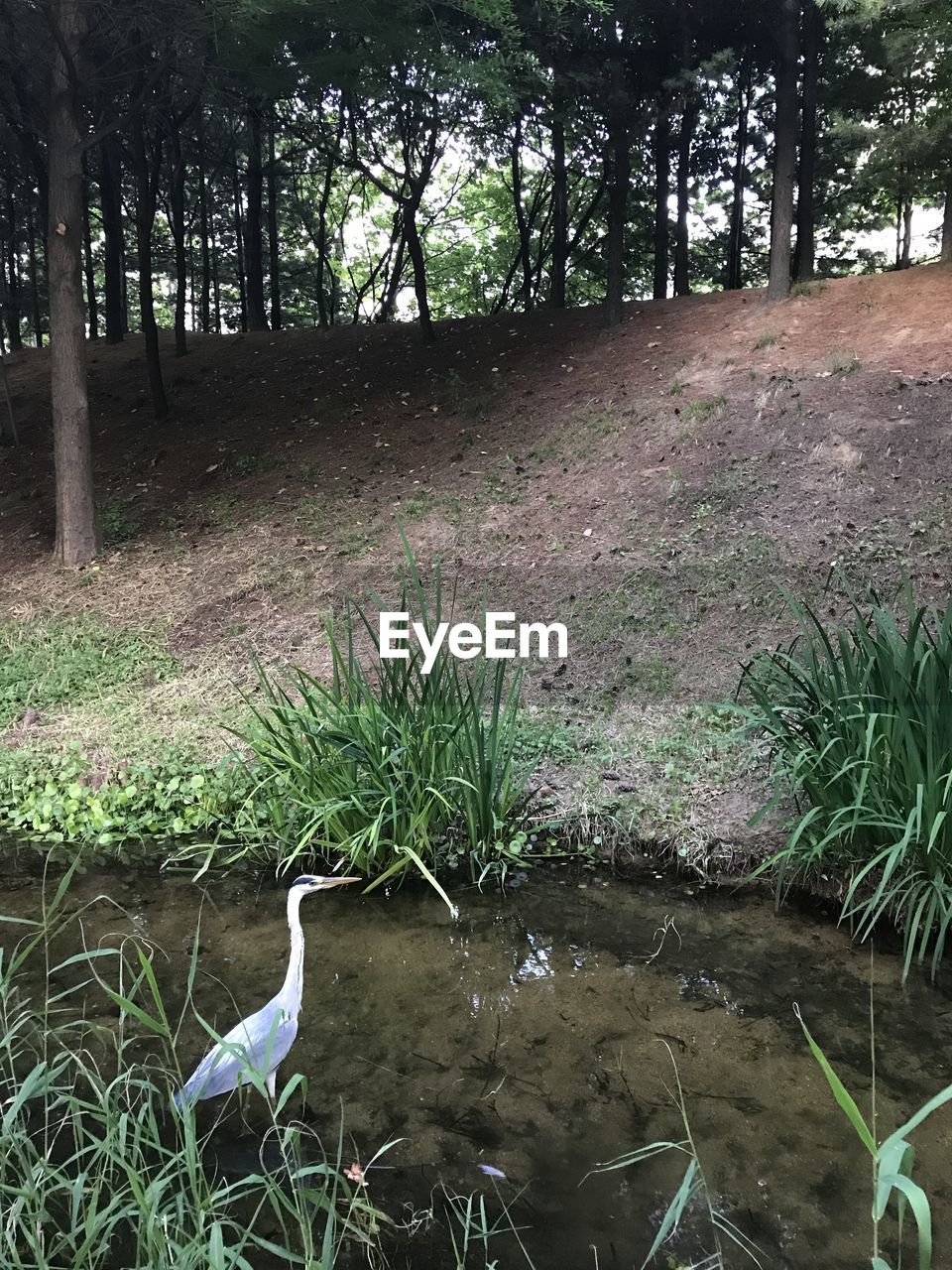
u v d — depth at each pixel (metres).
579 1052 3.10
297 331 15.67
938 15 9.28
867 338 9.33
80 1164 2.51
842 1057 3.05
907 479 7.09
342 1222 2.32
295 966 2.92
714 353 10.10
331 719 4.62
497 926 4.03
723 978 3.58
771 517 7.20
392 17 8.59
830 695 4.06
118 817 5.09
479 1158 2.59
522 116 12.32
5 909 4.18
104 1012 3.31
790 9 10.38
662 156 14.54
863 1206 2.40
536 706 5.94
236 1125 2.74
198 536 9.27
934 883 3.66
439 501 8.86
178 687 6.67
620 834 4.66
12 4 8.38
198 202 21.05
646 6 10.84
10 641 7.58
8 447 13.21
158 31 8.47
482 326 13.80
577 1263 2.22
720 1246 2.27
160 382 12.87
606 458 8.77
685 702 5.76
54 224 8.73
